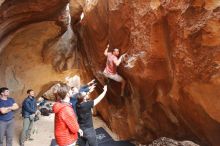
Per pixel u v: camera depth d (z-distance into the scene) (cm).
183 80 561
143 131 789
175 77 579
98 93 967
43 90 1091
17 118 986
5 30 778
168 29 579
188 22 523
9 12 713
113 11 720
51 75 1067
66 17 977
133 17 664
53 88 1124
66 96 479
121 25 711
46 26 955
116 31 736
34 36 969
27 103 841
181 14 534
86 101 566
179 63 559
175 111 638
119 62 715
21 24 843
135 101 757
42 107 1056
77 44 1081
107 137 881
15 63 984
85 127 568
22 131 834
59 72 1070
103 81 884
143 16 631
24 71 1016
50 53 1039
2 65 940
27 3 748
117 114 868
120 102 855
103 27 812
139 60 662
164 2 571
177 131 687
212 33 483
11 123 744
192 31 514
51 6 813
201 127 581
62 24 972
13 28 829
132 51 687
